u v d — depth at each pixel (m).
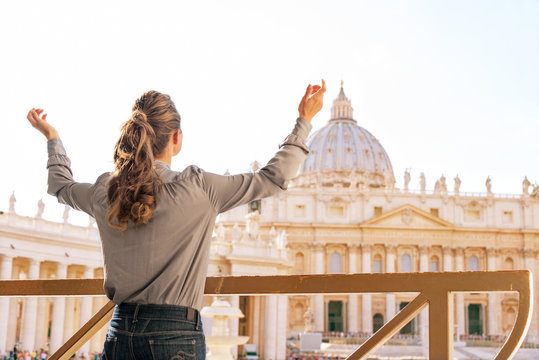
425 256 112.44
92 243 62.56
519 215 114.50
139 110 3.74
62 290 4.22
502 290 3.31
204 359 3.56
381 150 168.38
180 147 3.96
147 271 3.41
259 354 65.69
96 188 3.85
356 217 114.31
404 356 67.75
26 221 56.81
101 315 4.14
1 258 53.50
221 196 3.62
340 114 171.62
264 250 70.44
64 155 4.50
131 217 3.42
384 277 3.56
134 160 3.49
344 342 82.50
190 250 3.49
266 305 65.00
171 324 3.38
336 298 110.69
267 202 114.19
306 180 160.38
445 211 114.81
